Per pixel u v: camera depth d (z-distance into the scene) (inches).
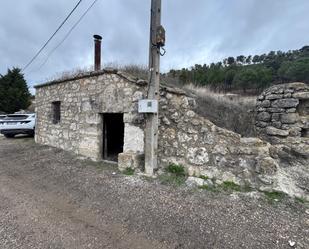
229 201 127.3
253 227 103.4
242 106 288.7
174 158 176.2
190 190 142.7
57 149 292.0
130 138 204.4
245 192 137.6
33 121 442.9
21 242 94.7
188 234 99.0
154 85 171.3
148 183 155.6
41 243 94.0
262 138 218.2
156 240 95.7
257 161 141.7
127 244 93.2
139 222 109.3
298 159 177.0
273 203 124.5
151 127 170.6
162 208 121.1
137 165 185.2
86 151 248.2
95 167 205.6
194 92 295.3
